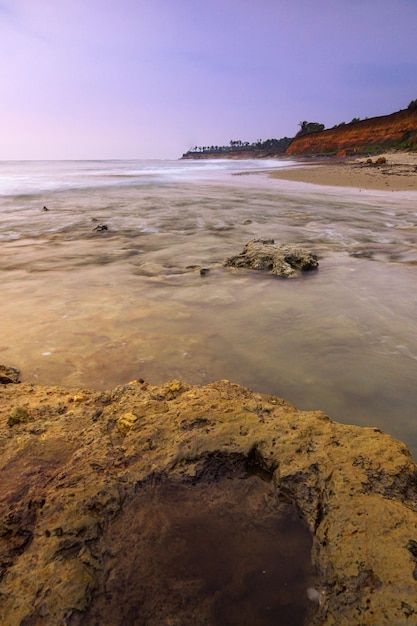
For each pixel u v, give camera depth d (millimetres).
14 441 2455
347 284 6543
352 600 1423
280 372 3916
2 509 1890
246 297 6027
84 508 1842
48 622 1391
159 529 1798
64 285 6617
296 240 9953
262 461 2221
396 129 61219
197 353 4254
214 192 21797
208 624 1420
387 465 2033
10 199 19953
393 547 1563
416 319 5133
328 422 2480
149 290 6363
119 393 3111
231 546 1729
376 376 3836
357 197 17312
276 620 1432
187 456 2217
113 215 14344
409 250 8625
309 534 1811
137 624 1412
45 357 4125
